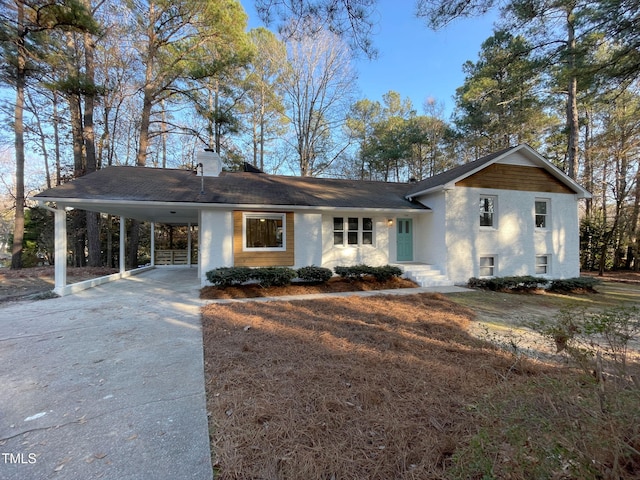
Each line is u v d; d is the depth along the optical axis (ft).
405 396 9.55
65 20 36.47
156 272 45.73
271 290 29.19
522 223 38.65
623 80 24.62
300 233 34.53
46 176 68.69
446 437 7.43
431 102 91.25
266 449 7.19
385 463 6.68
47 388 10.29
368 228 40.16
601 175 56.70
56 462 6.81
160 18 47.75
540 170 39.50
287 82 74.90
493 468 5.33
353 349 13.78
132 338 15.40
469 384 10.32
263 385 10.33
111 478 6.35
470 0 17.28
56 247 27.09
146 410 8.91
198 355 13.08
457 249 36.32
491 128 63.82
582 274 51.65
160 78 50.01
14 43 38.73
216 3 44.83
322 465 6.64
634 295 30.83
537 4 20.93
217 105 61.67
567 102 49.08
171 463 6.77
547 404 6.63
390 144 84.64
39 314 20.27
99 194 28.32
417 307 22.89
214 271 28.86
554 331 10.03
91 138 47.55
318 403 9.16
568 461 5.16
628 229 48.16
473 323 19.08
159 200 28.76
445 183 35.17
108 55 52.80
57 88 39.27
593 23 22.47
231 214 32.14
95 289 30.19
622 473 5.06
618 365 7.95
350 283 33.04
